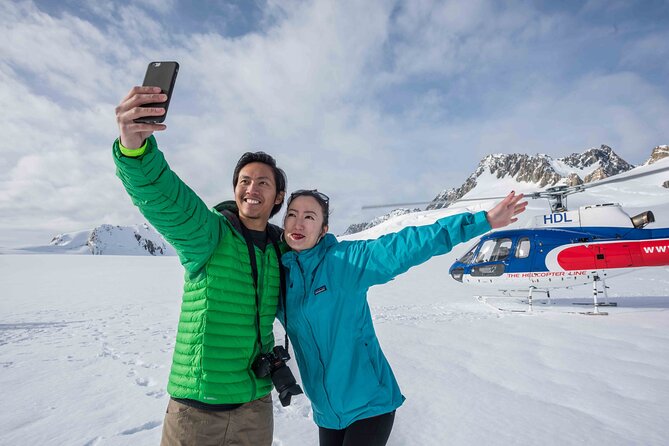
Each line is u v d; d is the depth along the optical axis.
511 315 9.52
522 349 6.09
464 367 5.16
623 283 16.45
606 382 4.54
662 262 9.12
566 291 14.77
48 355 6.27
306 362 2.10
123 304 13.21
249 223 2.06
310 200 2.08
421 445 3.09
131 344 7.01
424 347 6.25
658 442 3.12
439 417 3.60
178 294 16.44
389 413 2.04
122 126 1.40
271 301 2.04
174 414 1.78
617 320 8.34
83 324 9.33
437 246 1.78
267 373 1.90
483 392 4.23
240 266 1.91
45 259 51.75
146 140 1.51
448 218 1.84
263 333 1.98
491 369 5.07
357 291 1.97
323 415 2.07
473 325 8.15
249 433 1.86
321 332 1.99
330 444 2.12
